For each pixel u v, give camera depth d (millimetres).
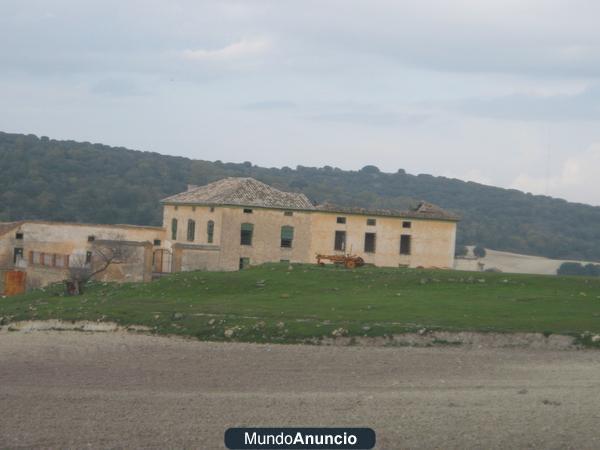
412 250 108562
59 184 190375
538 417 33906
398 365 46531
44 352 51500
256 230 105062
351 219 107062
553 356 49406
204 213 107125
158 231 113500
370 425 32688
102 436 31031
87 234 109938
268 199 106625
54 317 64938
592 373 44406
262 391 39438
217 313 61688
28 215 166625
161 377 43125
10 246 106938
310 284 74812
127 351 51750
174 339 56531
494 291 69750
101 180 198875
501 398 37594
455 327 54344
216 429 32188
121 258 91875
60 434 31281
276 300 67625
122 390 39531
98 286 85938
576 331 53156
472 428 32250
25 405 35938
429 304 63312
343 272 79250
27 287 102750
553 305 62312
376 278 76188
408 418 33719
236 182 110312
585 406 35938
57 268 98500
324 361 47781
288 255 106125
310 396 38094
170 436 31172
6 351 52000
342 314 59406
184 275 81562
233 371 44875
